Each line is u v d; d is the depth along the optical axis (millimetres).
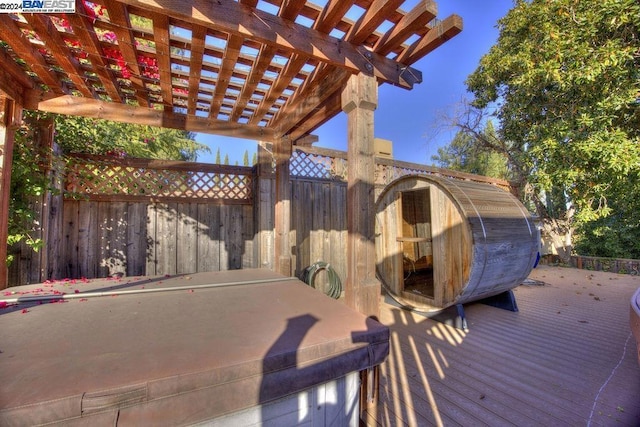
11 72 2350
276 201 3740
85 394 982
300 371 1331
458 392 2018
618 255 8102
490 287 3469
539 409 1823
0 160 2422
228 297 2314
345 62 2059
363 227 2143
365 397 1709
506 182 8016
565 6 4223
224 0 1698
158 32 1871
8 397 953
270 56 2164
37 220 2855
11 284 2754
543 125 5160
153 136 6586
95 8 1795
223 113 3275
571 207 7762
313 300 2227
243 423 1259
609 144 4078
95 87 2781
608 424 1677
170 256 3779
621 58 3822
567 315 3699
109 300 2215
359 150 2150
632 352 2586
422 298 3727
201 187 4000
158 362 1199
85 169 3453
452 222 3377
